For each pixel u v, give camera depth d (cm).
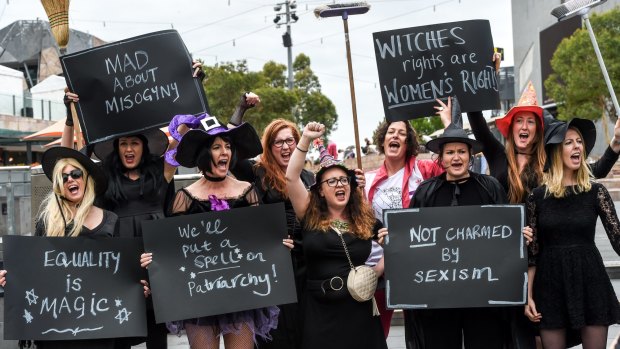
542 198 486
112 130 551
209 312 459
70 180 462
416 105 566
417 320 491
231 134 495
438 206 493
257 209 475
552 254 480
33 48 4962
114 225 480
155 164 545
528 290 488
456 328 486
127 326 457
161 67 561
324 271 479
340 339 472
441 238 475
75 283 458
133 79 557
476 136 559
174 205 489
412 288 471
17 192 938
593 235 481
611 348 488
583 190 479
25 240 457
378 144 592
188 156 483
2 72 3092
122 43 559
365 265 493
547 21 4966
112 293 461
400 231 479
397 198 565
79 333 453
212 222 470
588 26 586
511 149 531
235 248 470
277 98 4088
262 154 559
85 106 554
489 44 569
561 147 480
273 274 470
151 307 511
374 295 527
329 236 478
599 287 471
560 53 3450
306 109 4844
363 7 588
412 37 567
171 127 538
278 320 522
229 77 3988
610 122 3859
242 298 464
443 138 483
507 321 484
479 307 475
